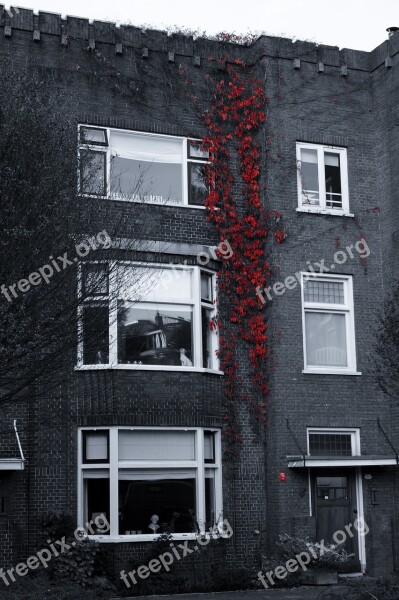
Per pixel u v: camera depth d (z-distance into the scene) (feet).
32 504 58.75
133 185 64.95
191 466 62.23
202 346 64.59
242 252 67.00
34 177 43.80
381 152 71.00
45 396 55.62
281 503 63.62
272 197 67.56
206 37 70.54
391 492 67.15
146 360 62.23
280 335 65.92
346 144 70.85
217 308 65.51
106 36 66.39
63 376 51.52
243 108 69.00
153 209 64.69
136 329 62.39
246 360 66.08
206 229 66.33
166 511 61.21
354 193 70.44
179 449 62.23
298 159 69.36
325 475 65.98
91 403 60.18
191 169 66.95
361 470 66.74
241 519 63.93
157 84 67.26
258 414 65.51
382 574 65.36
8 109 44.80
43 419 59.57
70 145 47.29
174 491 61.67
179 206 65.67
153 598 55.83
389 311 54.75
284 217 67.72
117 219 52.47
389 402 68.33
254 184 68.08
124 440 60.80
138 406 60.70
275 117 68.85
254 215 67.56
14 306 42.29
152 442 61.57
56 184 44.57
